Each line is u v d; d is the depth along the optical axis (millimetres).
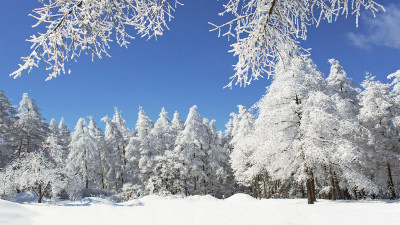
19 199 20859
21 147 29969
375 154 21484
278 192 29359
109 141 41188
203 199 20750
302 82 17781
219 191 39438
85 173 34125
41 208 11484
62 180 20297
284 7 3615
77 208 12266
